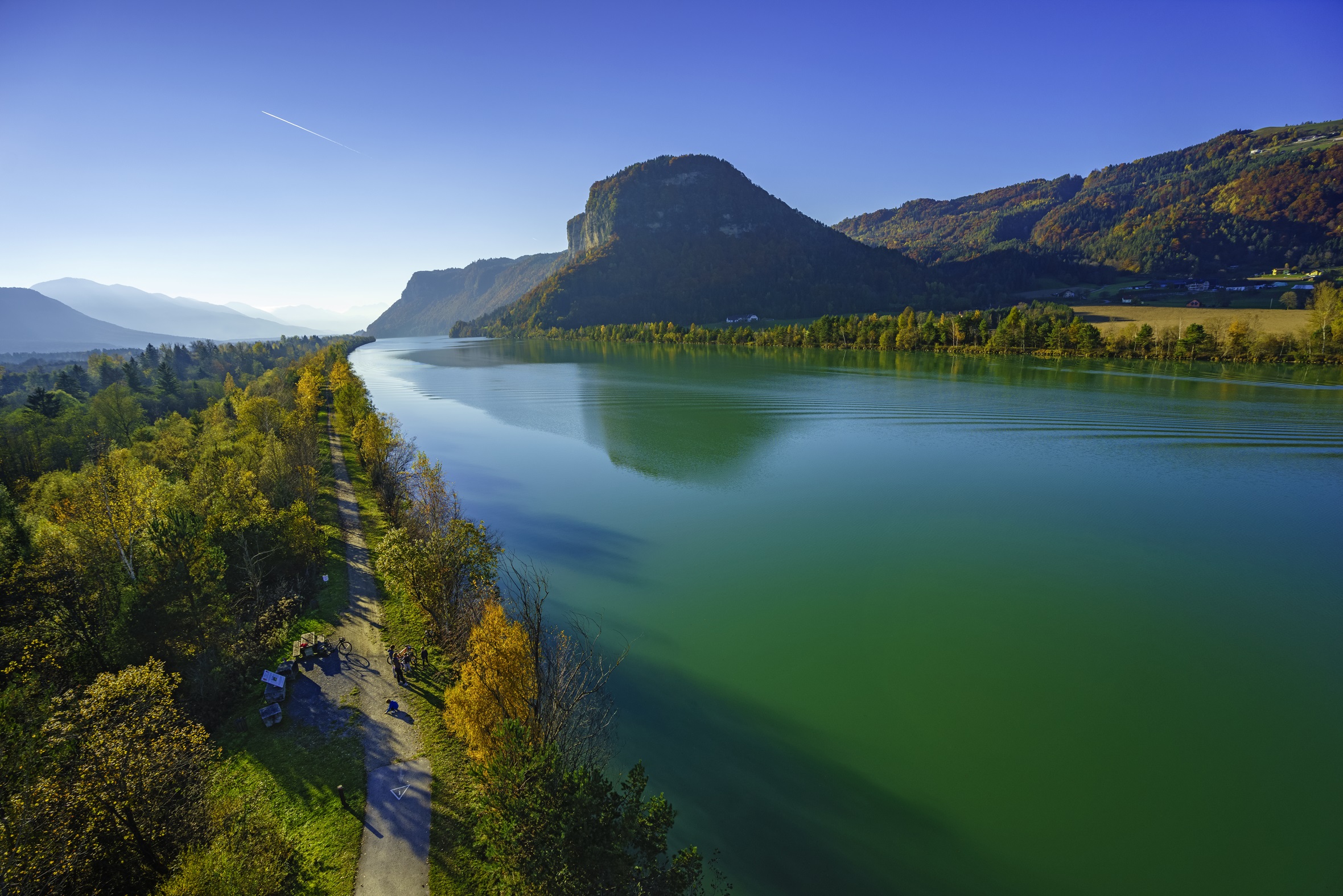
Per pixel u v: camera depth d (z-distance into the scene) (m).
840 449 102.00
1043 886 28.28
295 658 38.56
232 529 47.78
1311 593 54.06
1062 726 38.47
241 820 26.20
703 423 122.69
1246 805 32.59
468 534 40.72
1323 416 110.81
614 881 20.53
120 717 24.77
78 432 111.19
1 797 21.44
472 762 30.34
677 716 38.84
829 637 47.94
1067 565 59.94
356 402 108.00
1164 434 103.56
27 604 38.47
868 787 33.59
